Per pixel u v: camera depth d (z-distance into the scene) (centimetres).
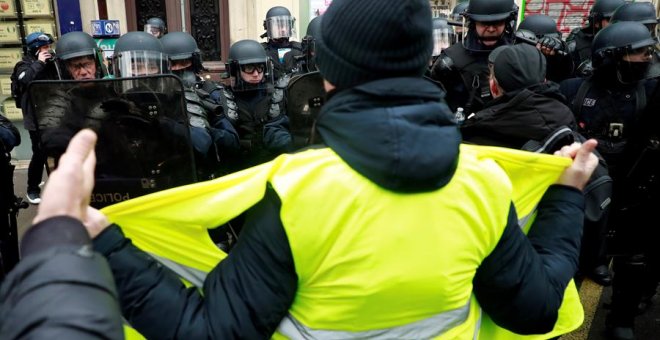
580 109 246
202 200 96
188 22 651
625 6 384
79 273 52
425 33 85
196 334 84
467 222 87
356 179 82
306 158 85
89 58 295
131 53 238
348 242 82
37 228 57
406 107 82
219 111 261
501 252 95
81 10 601
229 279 86
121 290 83
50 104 188
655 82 233
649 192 226
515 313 98
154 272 87
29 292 50
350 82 85
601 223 176
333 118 85
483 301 100
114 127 193
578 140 156
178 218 98
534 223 114
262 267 84
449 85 293
